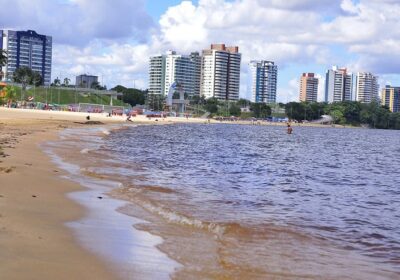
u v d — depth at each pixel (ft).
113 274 22.22
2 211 33.30
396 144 268.21
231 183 65.00
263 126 592.60
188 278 22.98
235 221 38.40
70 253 24.85
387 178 86.84
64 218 33.73
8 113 299.38
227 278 23.82
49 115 325.62
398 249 33.12
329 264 28.27
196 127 387.55
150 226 34.14
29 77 622.54
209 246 29.99
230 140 209.56
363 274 26.66
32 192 42.86
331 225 40.29
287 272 25.89
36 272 21.07
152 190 51.93
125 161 83.97
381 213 48.08
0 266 21.27
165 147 134.31
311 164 109.81
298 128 602.44
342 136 377.71
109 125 281.54
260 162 105.60
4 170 54.13
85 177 57.77
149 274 22.82
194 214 40.11
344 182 76.23
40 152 82.58
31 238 26.81
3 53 508.12
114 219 35.37
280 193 58.39
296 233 36.04
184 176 69.00
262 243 32.24
